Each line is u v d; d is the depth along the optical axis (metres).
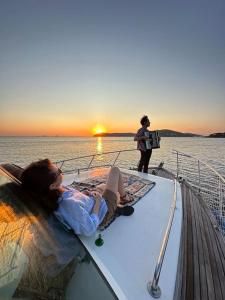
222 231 2.79
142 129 5.02
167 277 1.54
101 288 1.30
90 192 2.12
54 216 1.65
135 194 3.16
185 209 3.05
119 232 2.10
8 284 1.00
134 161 19.73
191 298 1.54
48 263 1.27
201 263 1.96
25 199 1.44
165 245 1.64
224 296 1.59
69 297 1.19
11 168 2.07
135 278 1.50
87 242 1.83
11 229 1.18
